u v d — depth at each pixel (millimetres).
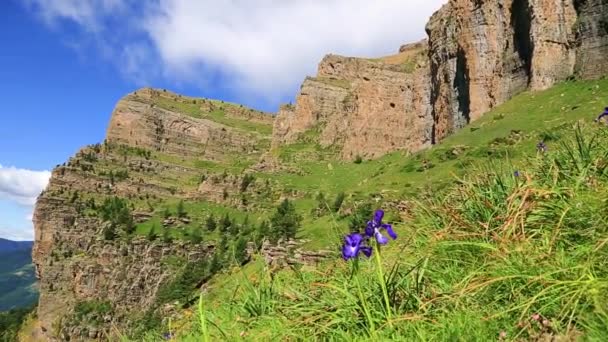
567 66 100500
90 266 190750
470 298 4914
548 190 6188
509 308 4445
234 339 5730
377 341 4445
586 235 5176
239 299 7348
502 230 5938
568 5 102438
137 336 8078
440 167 67188
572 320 4051
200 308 5238
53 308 193500
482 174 7930
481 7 122125
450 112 137250
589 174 6555
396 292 5469
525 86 109000
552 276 4578
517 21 113875
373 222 4852
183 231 199500
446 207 7320
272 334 5527
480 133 89875
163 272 177250
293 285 7367
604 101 71188
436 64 151000
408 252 7109
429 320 4758
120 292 181000
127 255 188750
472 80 121500
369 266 6324
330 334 5172
